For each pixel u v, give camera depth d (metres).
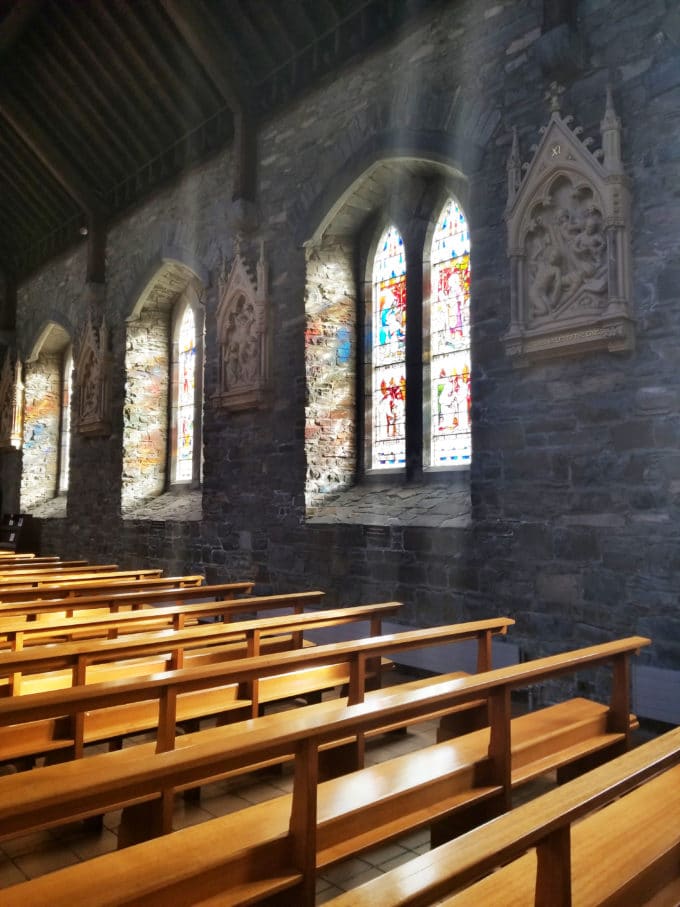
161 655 6.11
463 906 2.39
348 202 10.23
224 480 11.70
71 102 14.10
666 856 2.68
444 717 5.08
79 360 15.98
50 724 4.33
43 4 12.59
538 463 7.35
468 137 8.29
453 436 9.62
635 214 6.76
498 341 7.80
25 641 6.30
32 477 19.11
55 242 17.66
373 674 6.18
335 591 9.57
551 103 7.44
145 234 14.12
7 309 19.53
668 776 3.27
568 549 7.05
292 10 10.34
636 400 6.68
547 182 7.28
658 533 6.44
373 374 10.83
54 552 16.72
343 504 10.20
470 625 5.35
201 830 2.78
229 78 11.08
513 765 4.00
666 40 6.64
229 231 11.93
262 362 10.88
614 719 4.76
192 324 14.59
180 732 5.80
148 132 13.57
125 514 14.23
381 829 3.10
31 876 3.64
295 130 10.75
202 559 11.98
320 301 10.62
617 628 6.63
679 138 6.51
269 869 2.67
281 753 2.76
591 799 2.32
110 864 2.53
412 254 10.18
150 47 12.06
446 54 8.62
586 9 7.21
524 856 2.70
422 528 8.46
